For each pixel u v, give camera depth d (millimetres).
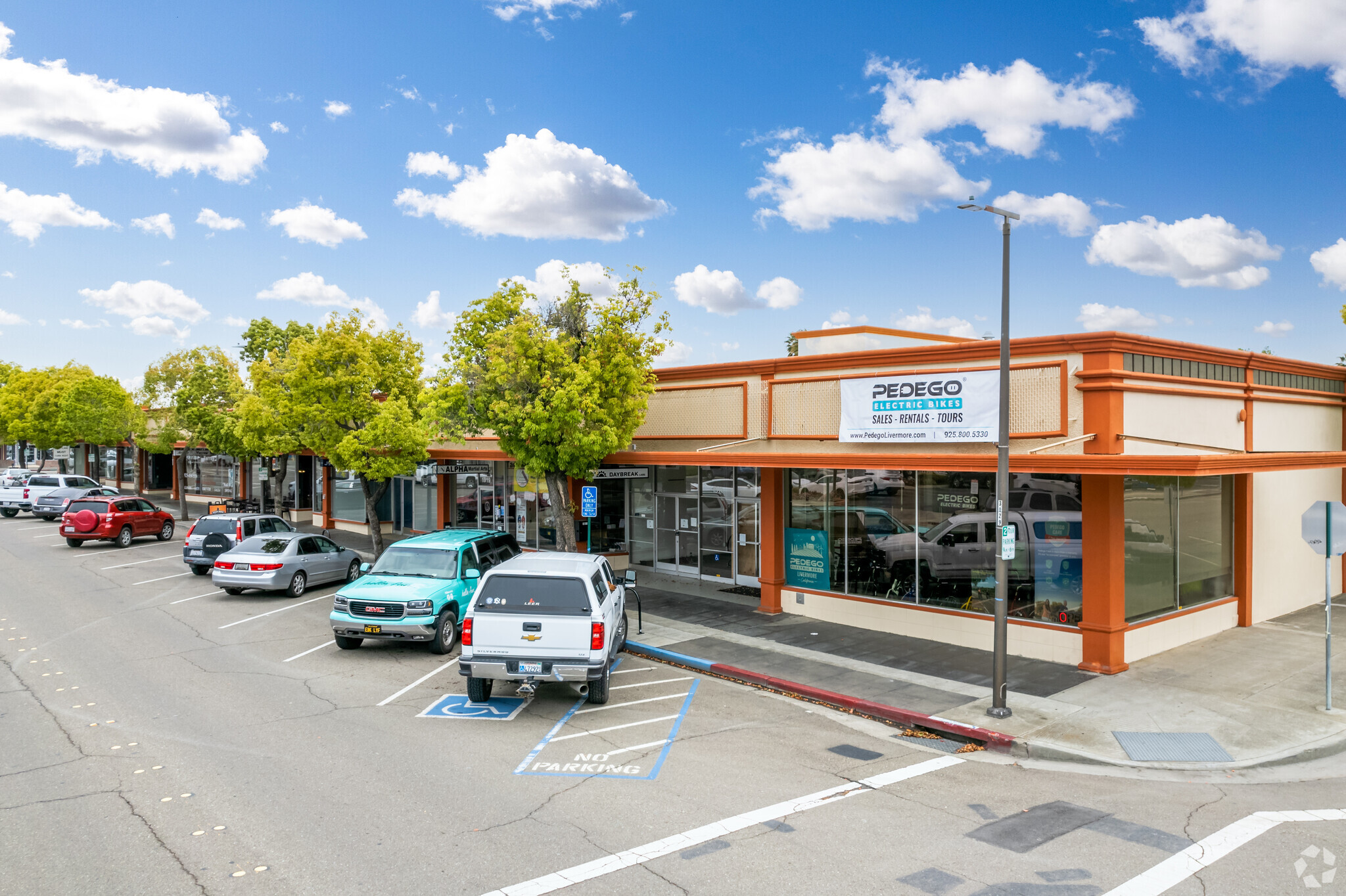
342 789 8406
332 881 6473
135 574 22922
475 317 17766
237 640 15344
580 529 23422
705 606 18500
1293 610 18031
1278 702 11625
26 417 49625
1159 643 14242
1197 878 6645
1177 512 14852
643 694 12383
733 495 20828
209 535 22000
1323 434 19062
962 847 7246
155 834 7297
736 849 7137
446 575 15156
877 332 19016
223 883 6422
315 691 12102
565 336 17562
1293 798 8570
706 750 9875
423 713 11188
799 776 9055
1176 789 8836
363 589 14453
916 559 15719
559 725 10773
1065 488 13641
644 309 17766
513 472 26328
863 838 7422
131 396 40875
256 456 35312
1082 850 7188
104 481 58812
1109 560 12945
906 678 12883
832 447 16391
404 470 22750
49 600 19062
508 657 11156
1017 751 10039
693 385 18969
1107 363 12789
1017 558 14289
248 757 9281
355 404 22719
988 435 13906
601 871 6695
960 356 14492
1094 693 12008
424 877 6555
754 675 13102
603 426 17125
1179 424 14312
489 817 7766
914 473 15719
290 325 38875
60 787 8352
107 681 12453
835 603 16859
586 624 11180
